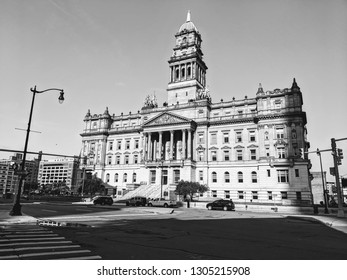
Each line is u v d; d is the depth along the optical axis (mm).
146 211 37125
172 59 93938
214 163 75438
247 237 16266
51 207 43188
